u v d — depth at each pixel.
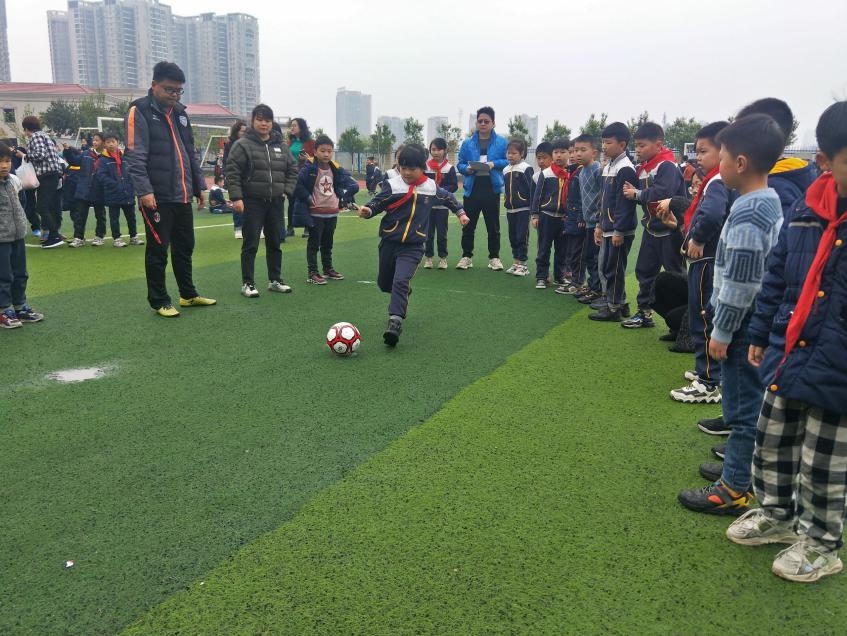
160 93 5.53
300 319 5.76
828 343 2.04
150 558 2.34
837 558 2.31
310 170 7.14
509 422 3.57
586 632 2.00
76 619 2.03
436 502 2.73
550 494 2.82
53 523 2.55
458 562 2.33
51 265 8.18
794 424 2.30
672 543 2.49
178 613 2.06
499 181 8.34
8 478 2.90
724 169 2.52
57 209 9.69
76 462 3.05
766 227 2.43
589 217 6.44
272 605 2.10
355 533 2.50
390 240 5.09
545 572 2.29
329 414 3.65
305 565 2.30
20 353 4.68
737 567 2.35
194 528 2.53
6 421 3.50
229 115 49.47
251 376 4.25
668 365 4.64
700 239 3.63
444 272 8.48
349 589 2.18
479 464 3.08
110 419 3.55
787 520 2.42
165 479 2.90
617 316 6.00
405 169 4.98
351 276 7.93
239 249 9.92
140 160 5.42
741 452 2.64
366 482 2.89
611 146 5.64
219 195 15.94
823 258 2.04
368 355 4.75
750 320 2.53
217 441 3.29
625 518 2.65
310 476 2.94
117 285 7.04
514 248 8.27
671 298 5.21
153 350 4.78
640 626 2.03
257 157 6.32
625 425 3.57
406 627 2.01
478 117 8.32
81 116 44.91
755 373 2.61
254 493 2.79
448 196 5.18
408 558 2.35
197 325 5.49
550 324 5.79
